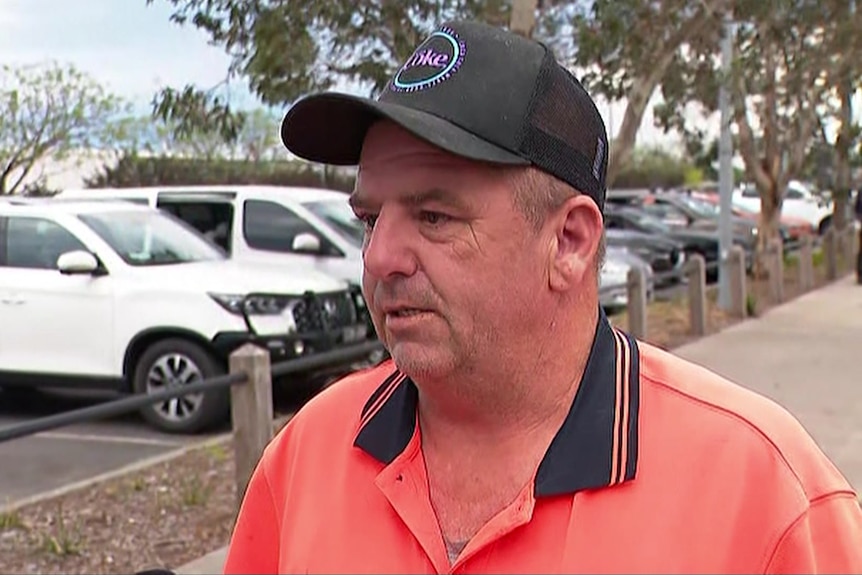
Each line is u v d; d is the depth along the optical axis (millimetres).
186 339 7402
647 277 11258
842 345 11422
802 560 1332
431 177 1366
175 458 6629
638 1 7469
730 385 1474
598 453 1376
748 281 17984
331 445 1616
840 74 14742
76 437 7363
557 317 1430
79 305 7512
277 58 6738
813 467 1401
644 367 1476
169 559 4859
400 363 1414
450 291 1371
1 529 5230
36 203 7598
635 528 1337
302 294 7699
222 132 7312
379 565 1473
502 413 1435
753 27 10508
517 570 1362
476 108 1353
